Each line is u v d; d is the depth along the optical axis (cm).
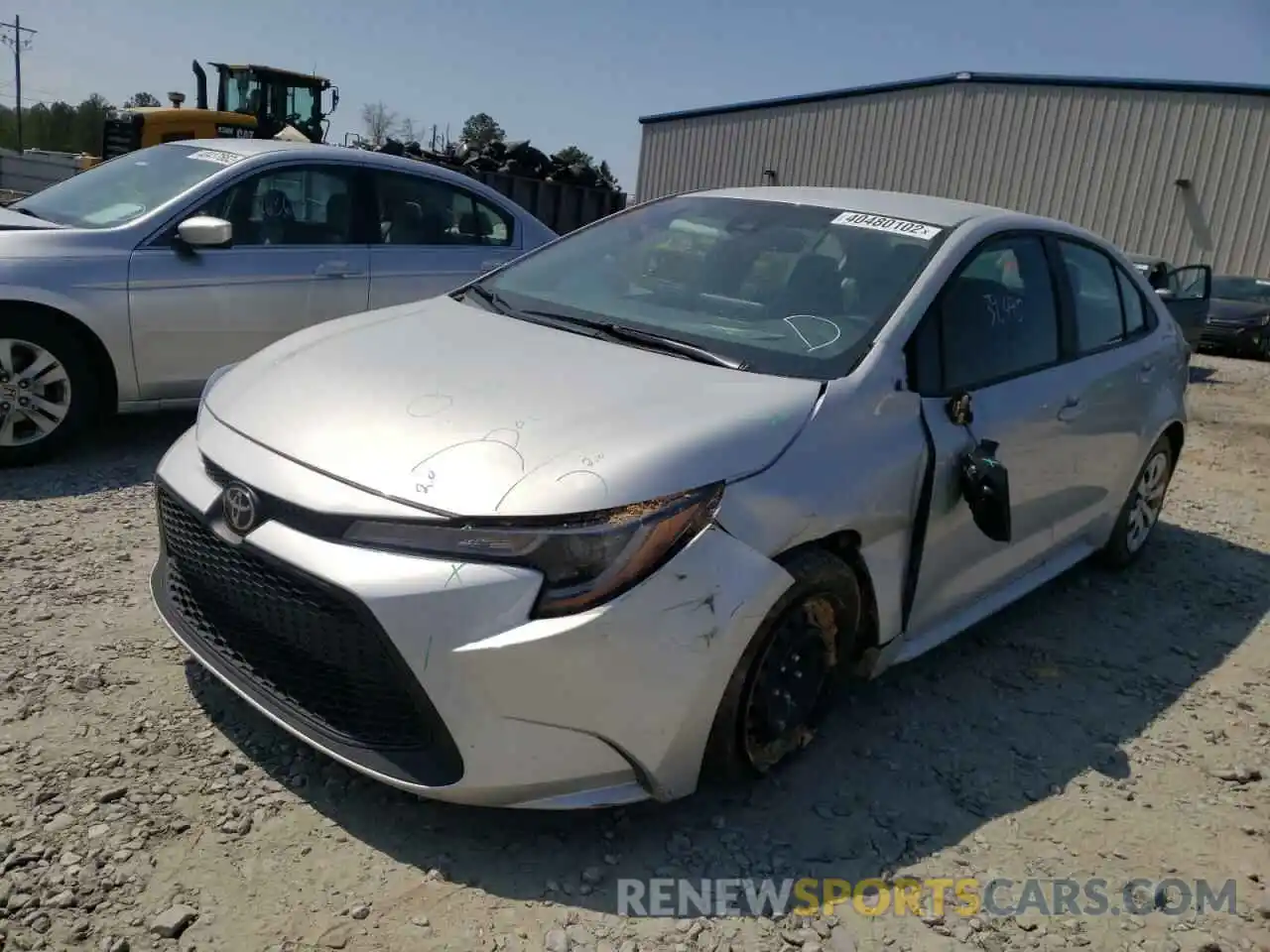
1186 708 390
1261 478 787
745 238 388
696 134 2991
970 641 430
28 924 230
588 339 338
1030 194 2398
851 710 360
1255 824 319
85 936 229
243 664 283
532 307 373
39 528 446
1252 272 2134
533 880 260
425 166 661
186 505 287
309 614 258
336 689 262
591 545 247
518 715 246
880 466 307
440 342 333
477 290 401
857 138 2664
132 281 529
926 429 327
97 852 253
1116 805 321
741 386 302
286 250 588
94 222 558
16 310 501
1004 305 385
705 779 293
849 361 319
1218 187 2158
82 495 493
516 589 244
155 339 541
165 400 557
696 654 256
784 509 276
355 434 275
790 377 311
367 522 252
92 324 518
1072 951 258
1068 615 468
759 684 284
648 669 251
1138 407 471
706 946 245
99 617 368
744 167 2894
